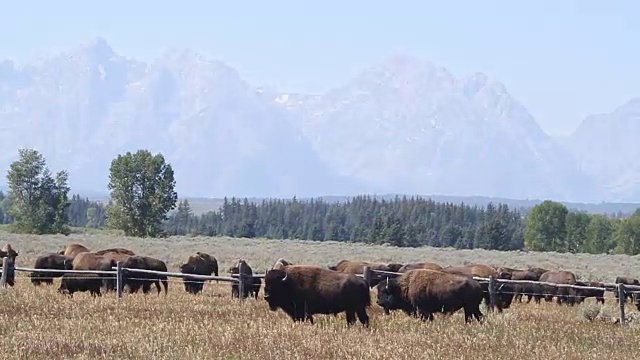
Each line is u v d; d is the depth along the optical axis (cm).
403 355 2183
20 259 6394
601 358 2312
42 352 2069
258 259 7994
